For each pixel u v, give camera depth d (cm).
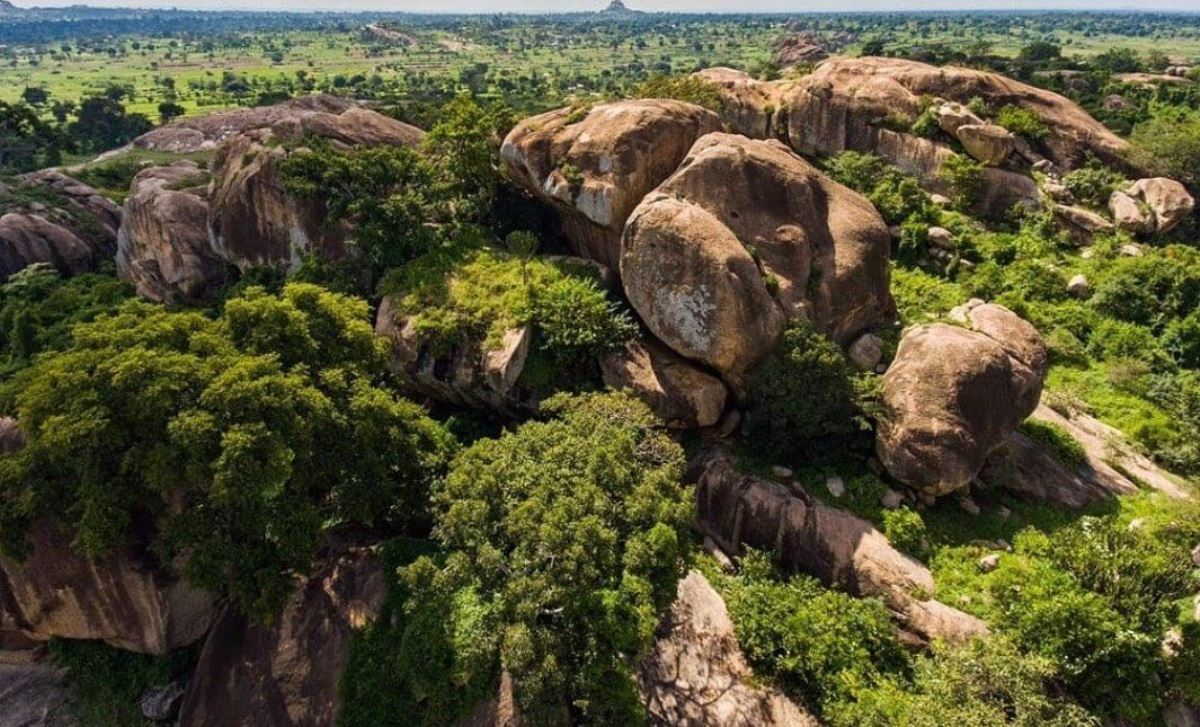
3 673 2272
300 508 1934
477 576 1759
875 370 2795
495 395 2791
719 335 2527
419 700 1861
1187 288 3397
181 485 1839
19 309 3762
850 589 2238
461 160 3541
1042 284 3628
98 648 2273
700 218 2650
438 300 2978
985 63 9012
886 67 4966
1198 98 6462
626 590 1691
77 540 1862
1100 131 4662
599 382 2767
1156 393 3038
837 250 2881
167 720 2141
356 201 3375
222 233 3859
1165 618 1836
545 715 1608
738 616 2116
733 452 2598
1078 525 2266
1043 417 2839
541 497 1827
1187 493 2555
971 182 4169
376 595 2102
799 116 4766
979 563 2222
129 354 1902
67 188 5934
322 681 1995
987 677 1778
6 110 7625
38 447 1889
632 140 3086
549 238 3547
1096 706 1814
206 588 1873
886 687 1908
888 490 2414
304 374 2081
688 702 1897
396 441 2169
